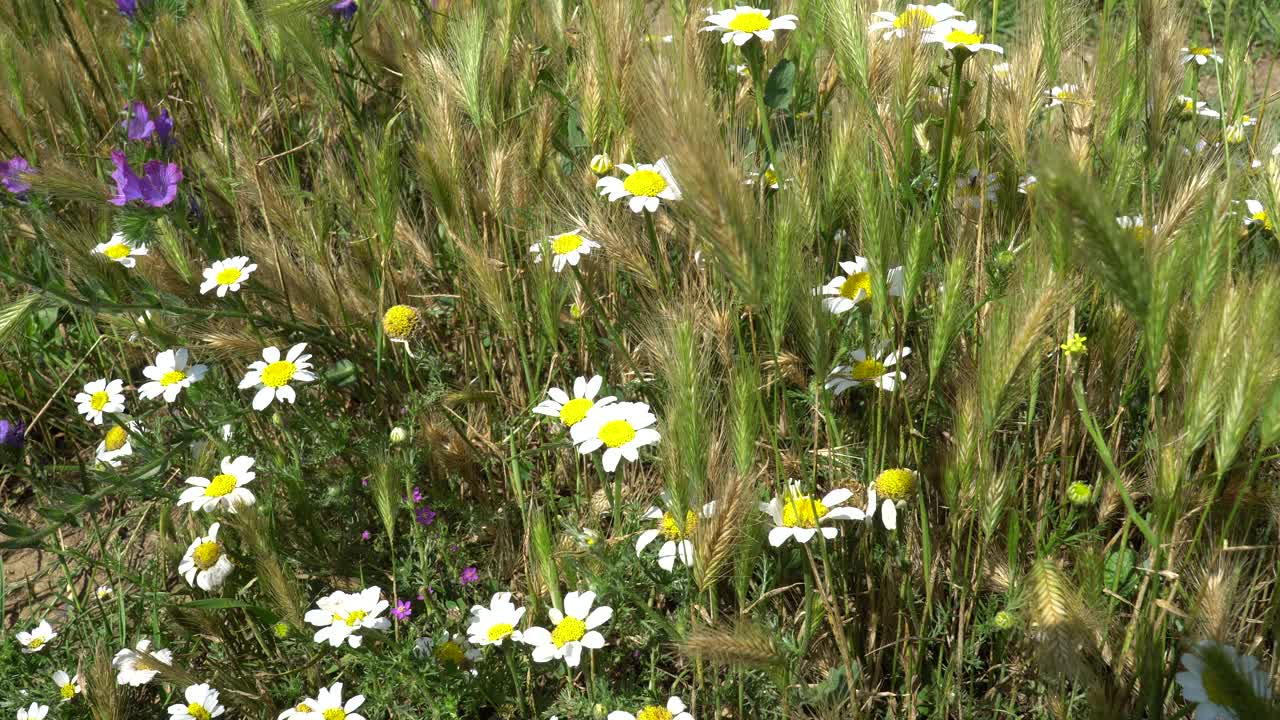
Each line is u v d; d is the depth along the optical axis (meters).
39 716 0.49
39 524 0.63
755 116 0.55
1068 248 0.40
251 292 0.58
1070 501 0.46
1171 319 0.41
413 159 0.62
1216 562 0.41
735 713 0.48
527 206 0.56
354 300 0.60
